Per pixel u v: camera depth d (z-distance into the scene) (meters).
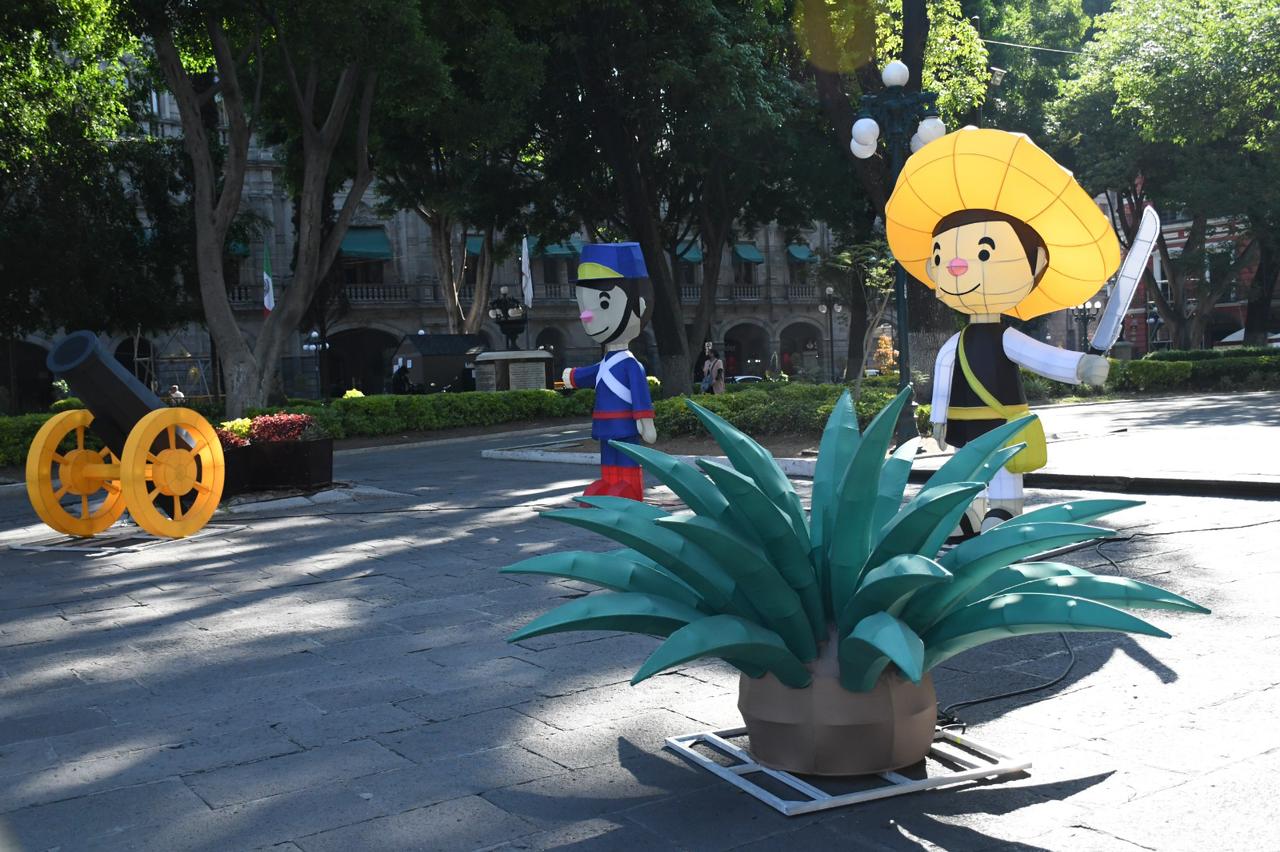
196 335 42.38
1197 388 31.61
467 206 27.70
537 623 3.34
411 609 6.47
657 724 4.16
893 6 19.78
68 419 10.12
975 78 21.22
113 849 3.17
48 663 5.52
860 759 3.39
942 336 19.38
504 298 31.39
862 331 34.75
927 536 3.35
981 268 6.82
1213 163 36.81
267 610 6.64
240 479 12.36
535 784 3.58
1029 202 6.59
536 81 19.09
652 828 3.19
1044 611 3.16
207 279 19.61
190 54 21.38
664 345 23.95
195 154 19.17
